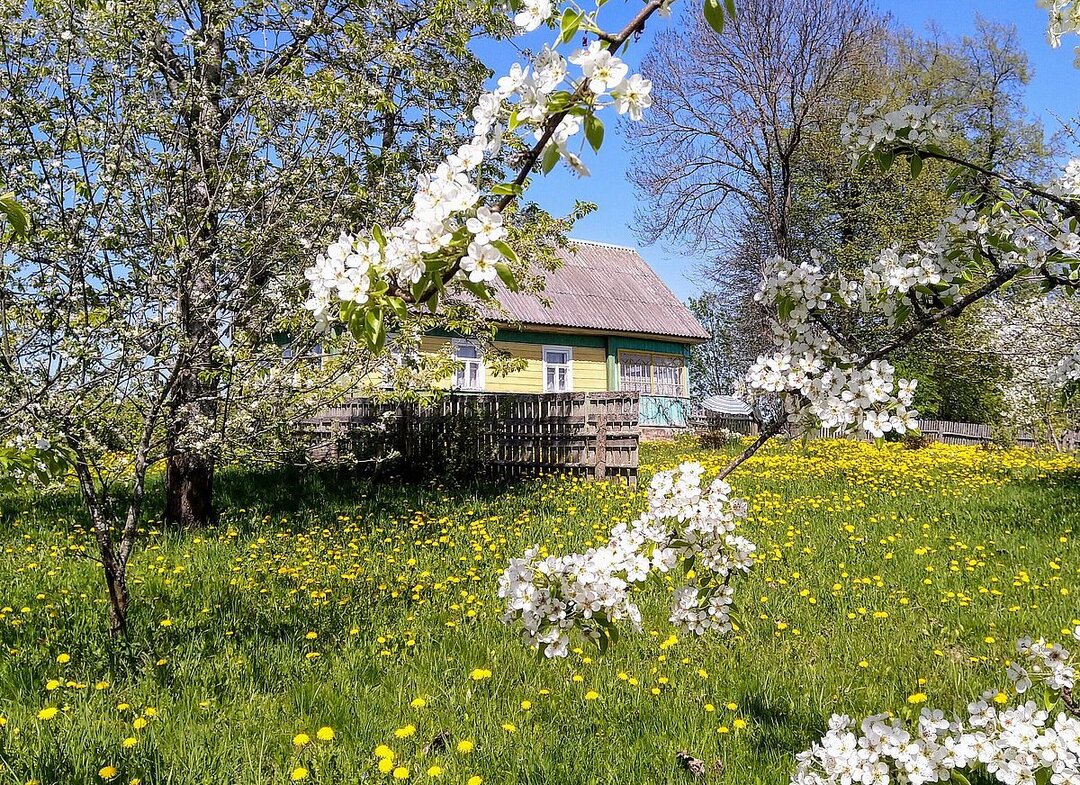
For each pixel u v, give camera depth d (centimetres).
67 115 435
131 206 454
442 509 868
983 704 228
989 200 274
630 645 430
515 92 178
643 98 167
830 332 267
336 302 191
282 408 553
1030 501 902
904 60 2603
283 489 968
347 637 438
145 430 435
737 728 330
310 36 560
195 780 285
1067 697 233
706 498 248
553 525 766
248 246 475
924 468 1295
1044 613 494
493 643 431
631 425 1048
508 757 305
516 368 887
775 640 450
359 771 293
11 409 384
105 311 435
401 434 1132
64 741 299
